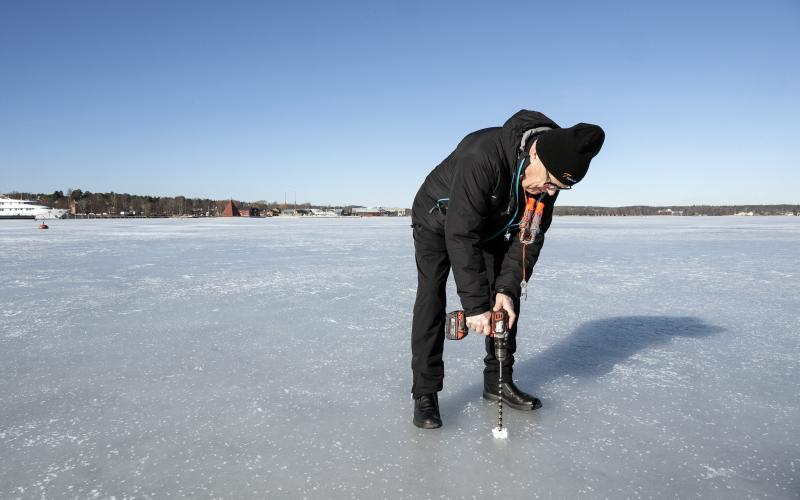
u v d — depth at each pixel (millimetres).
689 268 7074
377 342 3189
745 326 3637
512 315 1932
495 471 1632
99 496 1484
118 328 3572
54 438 1866
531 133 1780
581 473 1619
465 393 2373
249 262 7938
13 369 2674
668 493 1501
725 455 1741
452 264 1861
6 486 1537
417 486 1538
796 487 1536
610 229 21453
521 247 2051
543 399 2275
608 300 4629
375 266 7348
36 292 5090
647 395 2314
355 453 1753
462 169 1811
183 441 1842
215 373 2605
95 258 8688
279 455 1736
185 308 4266
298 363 2770
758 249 10359
